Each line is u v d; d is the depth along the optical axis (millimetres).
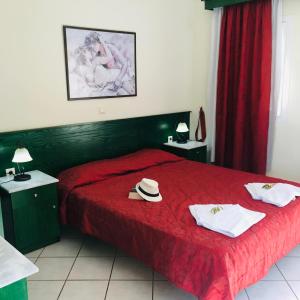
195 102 4840
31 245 2916
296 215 2539
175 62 4531
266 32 3824
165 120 4469
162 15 4234
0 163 3016
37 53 3191
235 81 4230
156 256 2258
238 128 4219
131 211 2545
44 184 2885
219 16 4289
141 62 4121
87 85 3619
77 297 2328
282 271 2619
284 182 3146
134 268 2688
